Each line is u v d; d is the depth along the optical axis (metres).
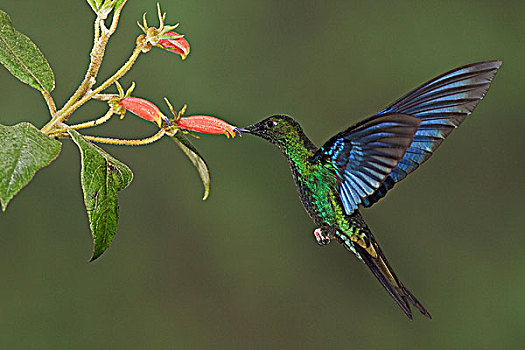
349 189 3.80
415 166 3.81
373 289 4.57
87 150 3.71
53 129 3.72
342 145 3.80
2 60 3.73
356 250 3.83
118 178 3.71
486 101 4.75
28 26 4.34
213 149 4.62
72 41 4.37
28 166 3.68
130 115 4.39
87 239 4.41
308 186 3.82
